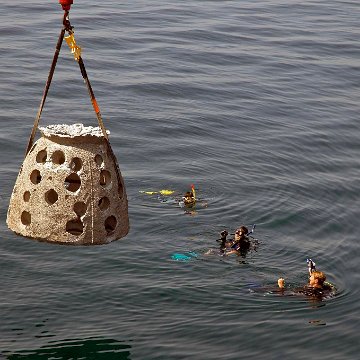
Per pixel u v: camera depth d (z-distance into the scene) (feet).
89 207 48.49
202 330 67.15
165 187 96.43
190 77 138.31
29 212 48.62
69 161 48.85
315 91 136.56
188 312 69.97
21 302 70.28
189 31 164.35
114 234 49.21
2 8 171.83
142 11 178.09
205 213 89.97
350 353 64.54
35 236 48.37
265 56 152.46
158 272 76.48
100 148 49.73
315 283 74.23
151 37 158.30
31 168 49.11
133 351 63.82
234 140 113.19
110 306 70.33
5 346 64.03
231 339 65.98
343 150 112.37
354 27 175.52
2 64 137.28
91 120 116.37
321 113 126.21
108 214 49.03
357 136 117.50
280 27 172.55
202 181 98.89
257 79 140.26
